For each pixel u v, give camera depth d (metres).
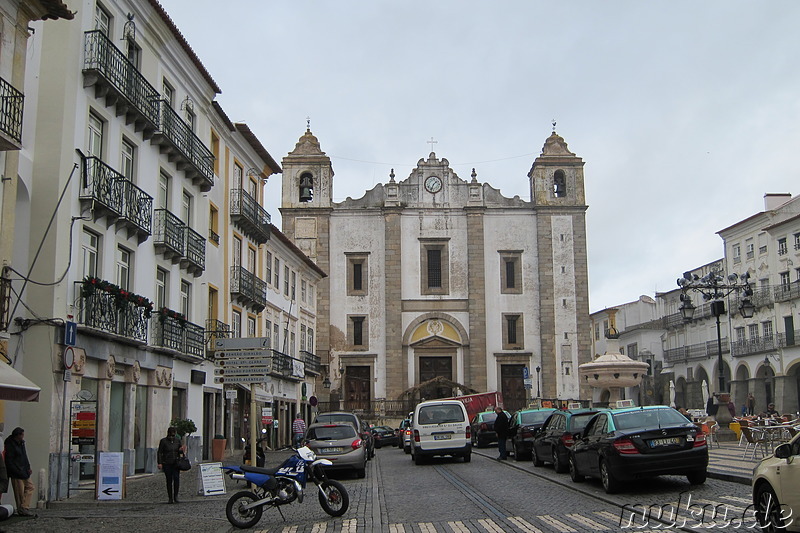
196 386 30.52
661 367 80.81
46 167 19.84
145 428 25.30
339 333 62.09
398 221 63.12
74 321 20.33
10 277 18.14
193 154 29.36
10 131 16.09
